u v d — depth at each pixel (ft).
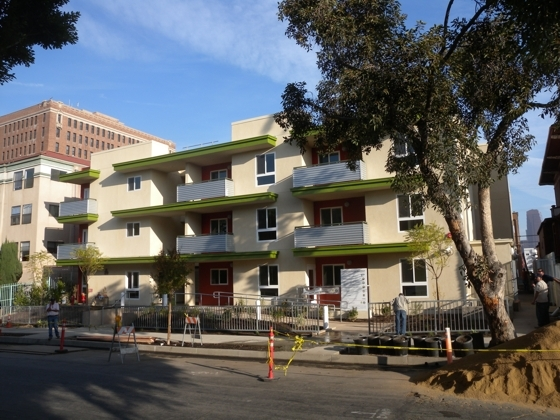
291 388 30.96
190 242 89.97
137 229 101.19
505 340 35.91
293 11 36.50
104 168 107.45
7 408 26.76
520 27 26.99
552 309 65.77
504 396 26.43
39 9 23.30
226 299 88.99
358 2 35.81
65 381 34.30
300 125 42.50
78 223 112.88
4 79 23.71
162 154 102.47
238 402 27.32
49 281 105.81
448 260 69.15
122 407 26.66
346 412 24.81
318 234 77.25
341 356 41.78
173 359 45.47
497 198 97.50
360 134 36.73
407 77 33.14
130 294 100.53
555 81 36.50
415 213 41.63
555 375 26.37
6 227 128.57
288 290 80.94
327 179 76.95
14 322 83.05
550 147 82.94
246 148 85.92
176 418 24.26
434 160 34.27
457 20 35.37
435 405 25.77
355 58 36.99
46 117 330.54
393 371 36.45
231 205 87.35
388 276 74.18
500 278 36.81
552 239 99.04
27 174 127.13
